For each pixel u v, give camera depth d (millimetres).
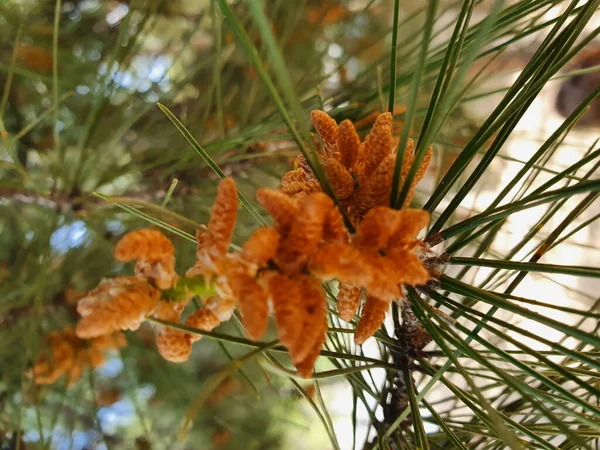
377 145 100
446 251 116
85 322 77
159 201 222
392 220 80
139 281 86
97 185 199
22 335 213
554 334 267
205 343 302
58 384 228
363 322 97
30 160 255
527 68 105
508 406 152
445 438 150
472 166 267
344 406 350
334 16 271
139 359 272
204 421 306
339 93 199
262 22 57
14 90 234
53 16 251
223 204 83
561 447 129
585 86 263
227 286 85
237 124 242
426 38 68
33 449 236
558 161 271
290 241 79
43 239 207
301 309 76
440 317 103
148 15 198
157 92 240
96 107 187
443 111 75
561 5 254
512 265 95
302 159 119
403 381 134
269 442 320
